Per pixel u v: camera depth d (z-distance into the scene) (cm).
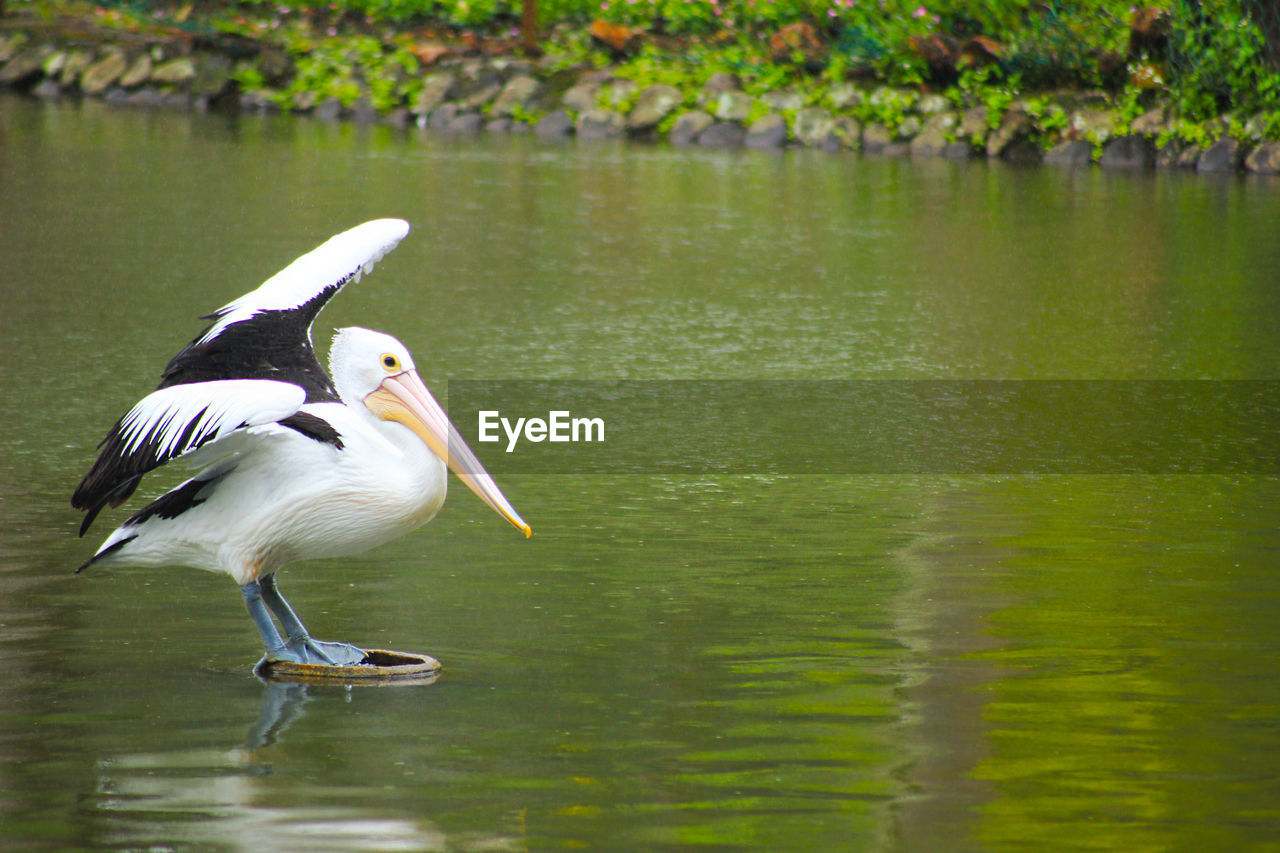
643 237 2369
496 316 1789
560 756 671
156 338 1630
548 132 3756
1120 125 3456
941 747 685
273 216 2427
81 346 1584
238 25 4381
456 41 4384
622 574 961
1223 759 672
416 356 1584
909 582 946
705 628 858
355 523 752
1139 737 696
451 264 2103
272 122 3744
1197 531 1065
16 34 4256
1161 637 841
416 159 3173
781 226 2503
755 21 4297
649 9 4375
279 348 787
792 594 922
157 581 927
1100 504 1138
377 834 591
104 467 721
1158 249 2358
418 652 816
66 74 4103
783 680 773
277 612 793
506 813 612
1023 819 611
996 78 3706
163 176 2806
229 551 759
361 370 787
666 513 1103
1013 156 3494
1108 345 1730
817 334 1755
